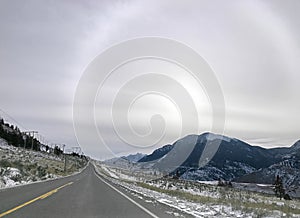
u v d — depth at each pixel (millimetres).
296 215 13758
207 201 19109
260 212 13320
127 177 81750
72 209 14078
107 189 28094
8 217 11242
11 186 26734
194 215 12781
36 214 12156
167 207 15547
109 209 14445
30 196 19031
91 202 17188
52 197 19047
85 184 34781
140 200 19016
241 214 13516
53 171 75688
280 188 52438
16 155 93125
